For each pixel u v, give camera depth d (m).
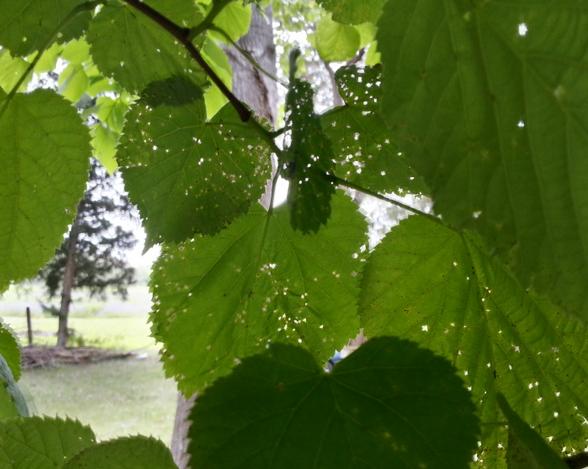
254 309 0.31
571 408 0.27
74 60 0.83
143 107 0.30
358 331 0.30
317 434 0.19
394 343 0.21
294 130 0.24
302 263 0.31
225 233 0.31
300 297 0.31
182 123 0.30
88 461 0.25
